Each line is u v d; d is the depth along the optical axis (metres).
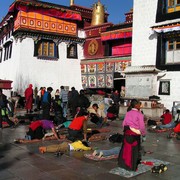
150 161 7.04
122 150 6.45
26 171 6.20
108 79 23.78
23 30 23.39
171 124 12.27
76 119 9.27
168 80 17.33
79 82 26.70
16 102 19.89
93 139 9.60
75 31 26.34
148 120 13.96
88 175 5.97
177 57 17.20
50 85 25.05
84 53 26.69
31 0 23.56
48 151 7.82
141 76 18.02
